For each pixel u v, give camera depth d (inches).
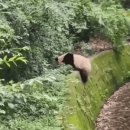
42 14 299.0
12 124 210.5
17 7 279.7
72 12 350.9
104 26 428.1
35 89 238.1
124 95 411.5
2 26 236.4
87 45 428.8
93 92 352.2
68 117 232.5
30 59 291.7
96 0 490.9
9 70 277.7
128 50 510.3
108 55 453.4
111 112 356.8
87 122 281.9
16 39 260.7
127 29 469.7
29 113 230.7
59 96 260.5
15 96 198.5
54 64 327.0
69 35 392.2
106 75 421.7
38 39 308.3
